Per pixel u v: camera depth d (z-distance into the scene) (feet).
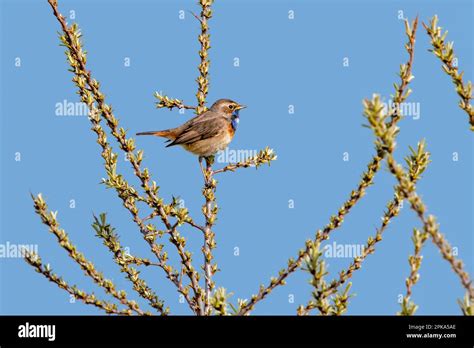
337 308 28.89
